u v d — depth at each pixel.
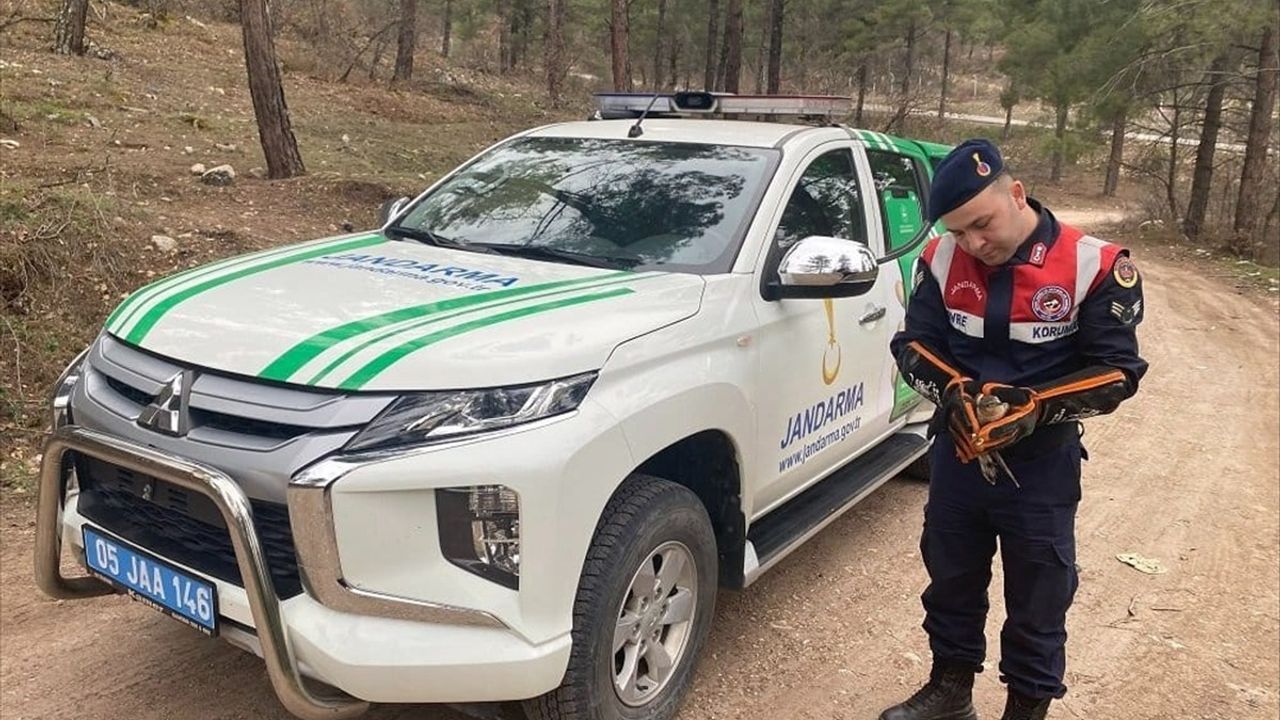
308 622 2.45
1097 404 2.60
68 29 16.03
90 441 2.68
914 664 3.78
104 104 12.99
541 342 2.68
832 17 35.78
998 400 2.58
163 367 2.73
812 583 4.39
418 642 2.44
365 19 29.61
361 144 15.50
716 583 3.31
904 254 4.73
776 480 3.66
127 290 6.80
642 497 2.88
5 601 3.91
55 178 8.41
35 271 6.41
